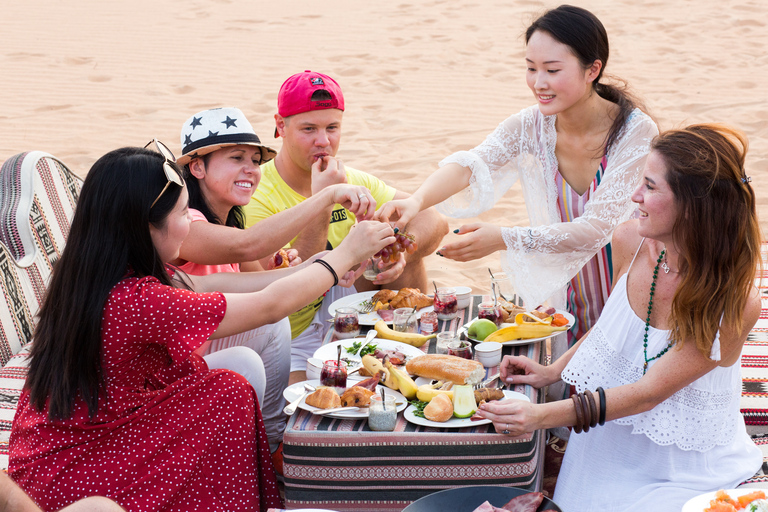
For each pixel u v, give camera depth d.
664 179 2.27
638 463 2.53
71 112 9.12
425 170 7.28
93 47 11.90
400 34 12.51
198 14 13.94
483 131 8.45
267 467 2.63
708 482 2.43
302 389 2.81
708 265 2.26
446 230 4.23
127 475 2.34
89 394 2.29
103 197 2.27
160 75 10.62
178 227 2.42
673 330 2.36
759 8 12.76
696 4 13.19
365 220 2.94
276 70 10.88
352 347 3.11
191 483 2.42
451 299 3.36
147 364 2.41
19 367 3.46
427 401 2.67
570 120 3.25
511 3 14.05
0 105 9.36
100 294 2.25
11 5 14.57
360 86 10.24
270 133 8.44
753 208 2.26
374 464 2.51
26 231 3.79
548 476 3.12
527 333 3.10
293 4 14.63
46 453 2.33
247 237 2.90
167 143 8.10
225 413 2.47
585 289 3.36
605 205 3.16
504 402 2.45
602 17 12.69
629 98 3.25
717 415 2.44
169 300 2.30
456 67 10.87
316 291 2.60
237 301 2.43
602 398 2.40
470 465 2.48
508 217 6.15
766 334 3.72
